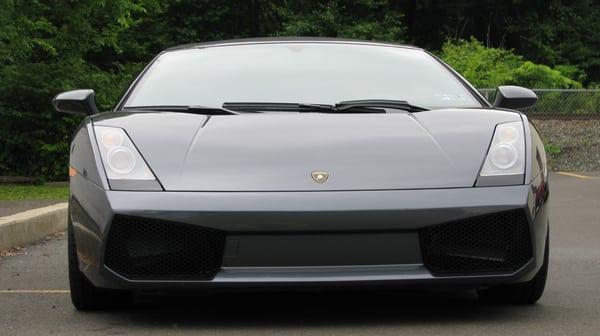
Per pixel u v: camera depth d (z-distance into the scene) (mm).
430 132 4082
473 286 3828
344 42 5219
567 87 24172
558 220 8961
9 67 14070
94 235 3795
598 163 16875
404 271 3742
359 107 4453
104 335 3850
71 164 4148
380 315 4211
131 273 3756
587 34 36562
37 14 15242
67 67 14312
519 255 3818
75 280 4266
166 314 4285
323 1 33906
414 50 5246
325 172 3799
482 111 4332
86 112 4867
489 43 36875
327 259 3711
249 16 35500
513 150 3947
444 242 3760
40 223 7980
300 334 3816
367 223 3686
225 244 3697
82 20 15789
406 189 3752
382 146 3959
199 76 4801
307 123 4156
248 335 3807
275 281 3693
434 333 3820
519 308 4395
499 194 3787
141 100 4621
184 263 3736
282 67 4867
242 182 3758
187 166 3832
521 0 35844
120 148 3918
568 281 5332
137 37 32281
